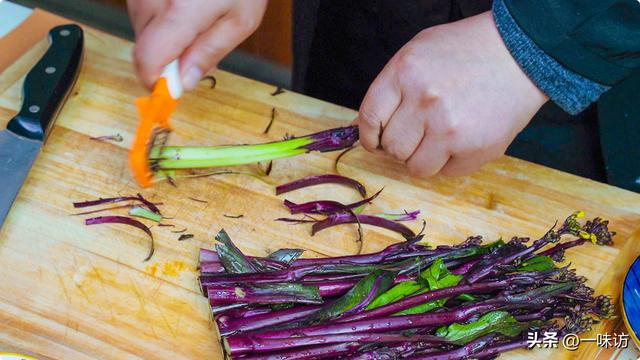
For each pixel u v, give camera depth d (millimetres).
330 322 697
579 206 791
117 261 725
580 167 958
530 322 703
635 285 710
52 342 679
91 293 706
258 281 706
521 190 799
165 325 695
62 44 825
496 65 728
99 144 798
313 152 812
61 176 771
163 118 723
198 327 697
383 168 808
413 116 739
